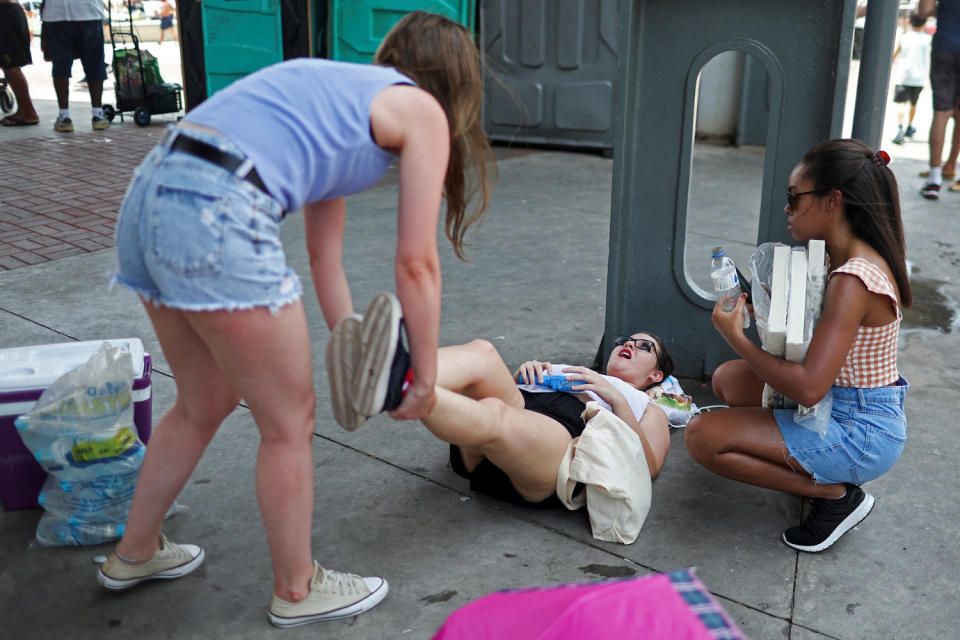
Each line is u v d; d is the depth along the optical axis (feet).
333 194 6.15
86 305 14.03
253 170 5.58
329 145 5.74
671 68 10.80
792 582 7.66
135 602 7.25
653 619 3.19
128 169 23.79
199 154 5.54
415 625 7.03
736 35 10.40
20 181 22.17
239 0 28.96
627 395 9.64
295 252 17.20
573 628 3.22
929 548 8.20
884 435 7.83
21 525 8.27
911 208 21.02
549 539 8.23
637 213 11.46
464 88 6.29
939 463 9.71
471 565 7.81
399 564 7.80
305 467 6.44
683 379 11.92
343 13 27.94
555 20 27.25
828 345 7.35
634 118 11.11
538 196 22.33
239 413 10.61
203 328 5.84
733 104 29.68
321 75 5.82
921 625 7.14
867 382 7.82
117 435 7.84
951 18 20.33
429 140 5.83
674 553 8.05
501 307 14.37
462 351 8.26
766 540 8.29
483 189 6.69
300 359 6.12
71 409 7.68
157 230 5.56
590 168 25.96
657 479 9.38
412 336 6.05
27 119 30.01
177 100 31.45
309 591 6.90
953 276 16.30
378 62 6.45
